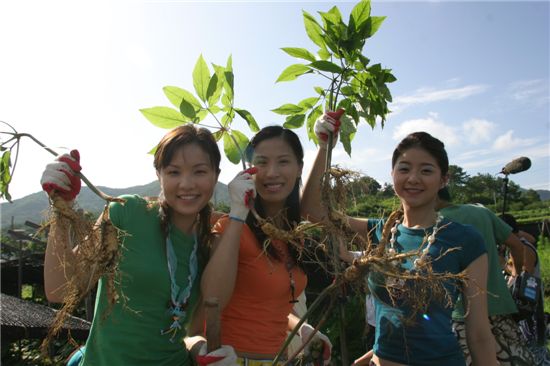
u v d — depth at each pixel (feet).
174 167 6.48
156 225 6.76
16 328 25.27
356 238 6.70
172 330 6.63
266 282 7.24
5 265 47.85
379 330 7.70
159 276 6.41
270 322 7.33
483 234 9.78
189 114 7.38
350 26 7.21
